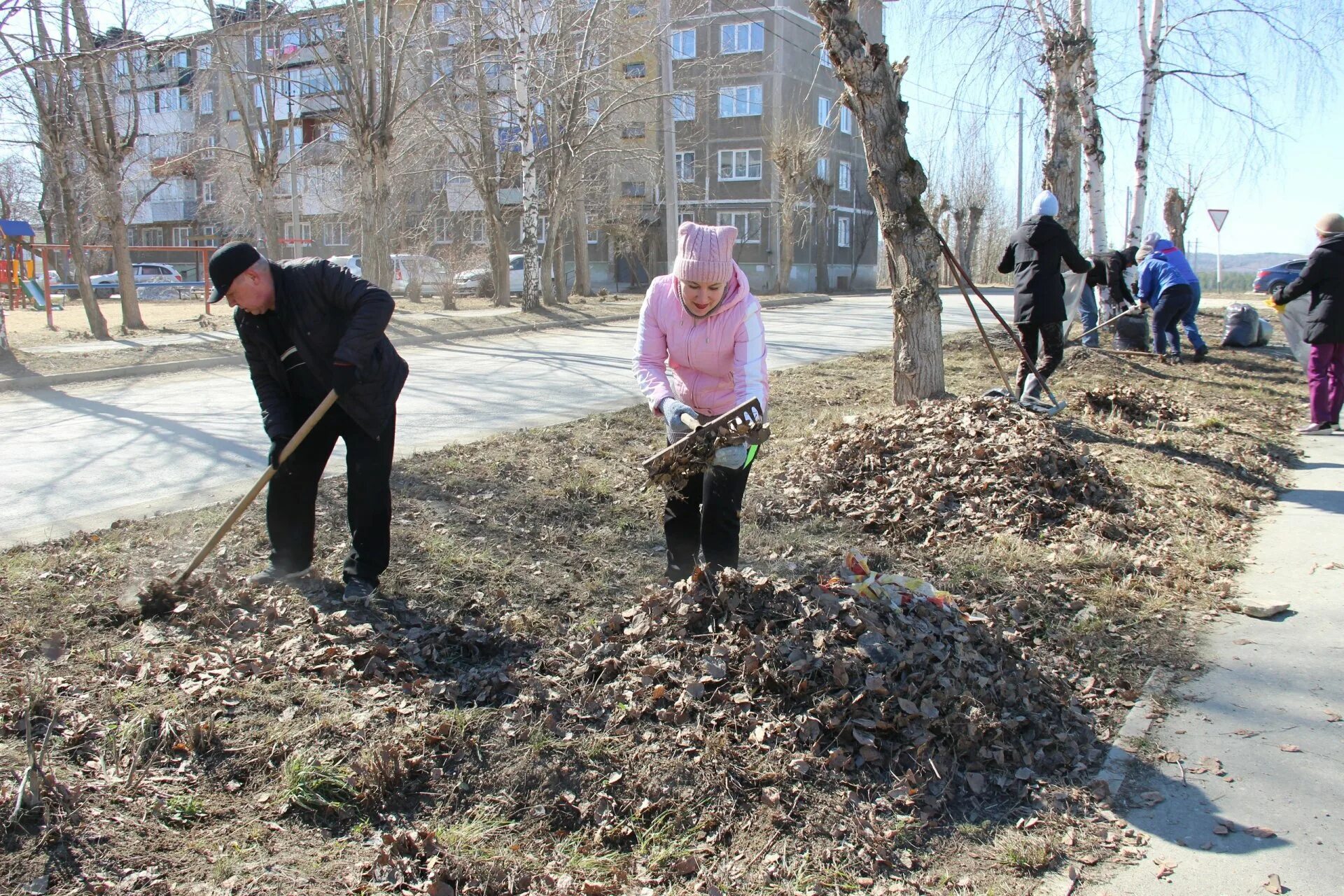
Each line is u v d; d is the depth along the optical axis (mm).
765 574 4910
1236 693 3830
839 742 3230
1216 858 2836
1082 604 4699
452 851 2719
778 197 41125
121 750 3082
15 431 8734
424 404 10227
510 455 7336
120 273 19219
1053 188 14188
